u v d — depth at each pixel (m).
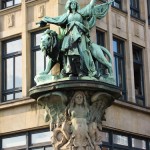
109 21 31.97
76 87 24.12
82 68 24.98
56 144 24.67
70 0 26.05
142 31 34.75
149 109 33.41
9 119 30.97
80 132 24.20
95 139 24.72
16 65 31.97
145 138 33.22
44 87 24.41
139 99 33.59
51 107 24.92
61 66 25.89
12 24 32.25
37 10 31.20
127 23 33.50
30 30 31.38
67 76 25.03
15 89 31.66
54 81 24.25
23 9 31.75
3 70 32.44
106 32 31.86
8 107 30.97
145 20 35.09
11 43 32.41
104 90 24.52
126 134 31.70
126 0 33.91
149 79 34.16
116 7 32.88
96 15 26.50
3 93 32.12
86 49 25.33
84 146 24.28
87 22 26.08
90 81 24.08
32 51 31.28
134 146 32.19
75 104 24.48
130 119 31.89
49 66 25.91
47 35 25.19
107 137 30.23
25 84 30.81
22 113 30.50
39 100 25.25
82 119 24.38
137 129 32.34
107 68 25.80
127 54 33.06
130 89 32.59
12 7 32.31
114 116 30.67
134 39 33.84
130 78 32.75
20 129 30.41
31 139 30.14
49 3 30.70
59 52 25.47
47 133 29.53
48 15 30.61
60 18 25.84
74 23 25.38
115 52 32.44
